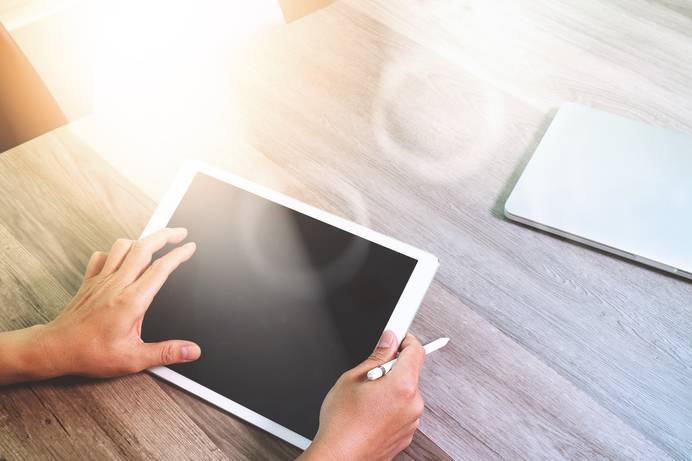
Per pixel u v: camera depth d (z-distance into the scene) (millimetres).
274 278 712
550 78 931
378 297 688
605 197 775
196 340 691
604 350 688
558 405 655
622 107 892
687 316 710
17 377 670
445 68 947
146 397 676
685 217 753
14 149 883
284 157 863
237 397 663
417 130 883
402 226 794
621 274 742
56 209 824
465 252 769
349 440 593
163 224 759
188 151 871
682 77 921
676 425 640
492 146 861
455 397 665
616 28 982
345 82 936
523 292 733
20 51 1070
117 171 855
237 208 762
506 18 1004
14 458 644
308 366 668
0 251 792
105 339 664
